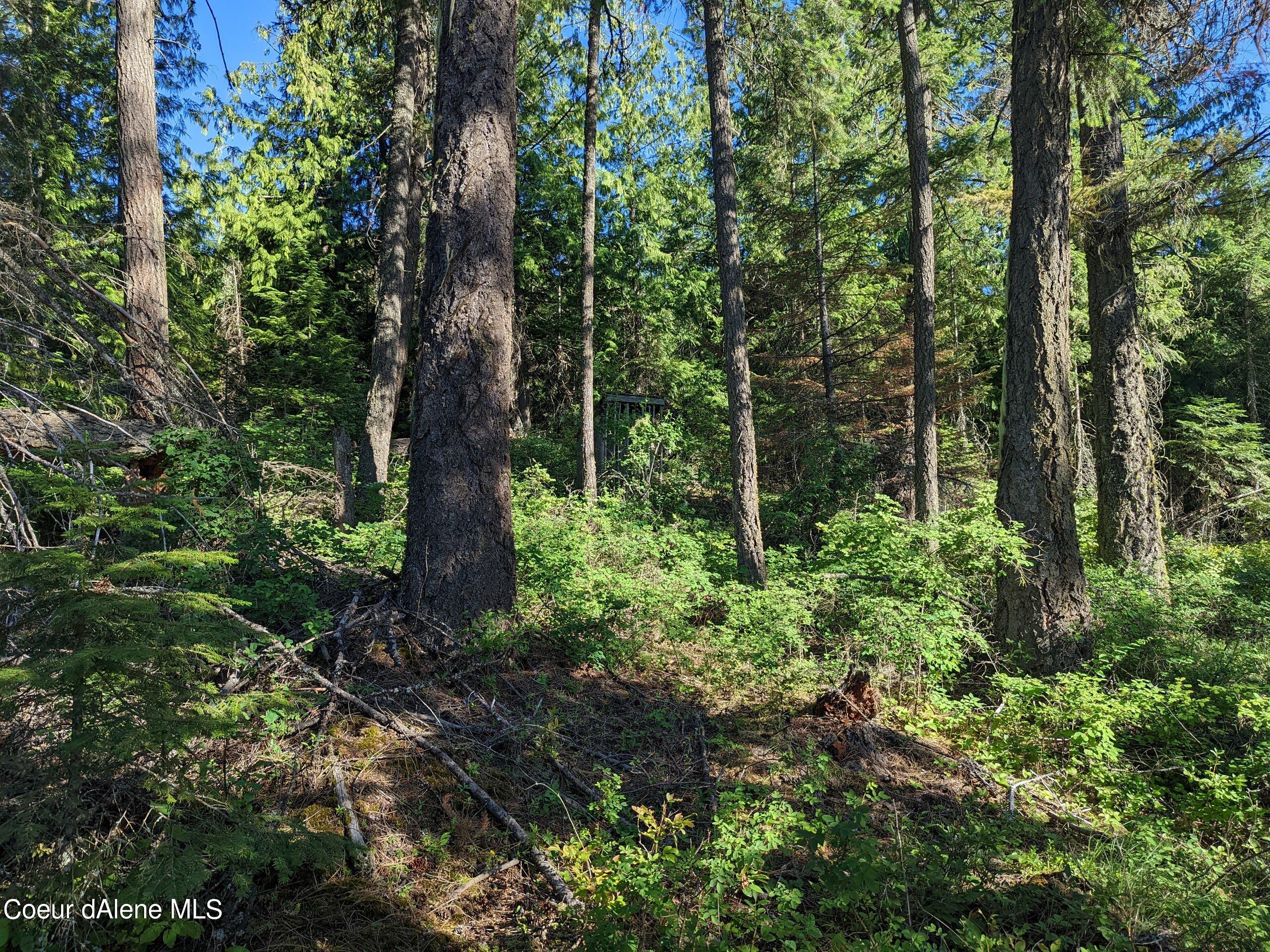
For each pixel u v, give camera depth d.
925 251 11.73
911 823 4.36
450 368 5.83
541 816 4.03
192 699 2.81
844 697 5.67
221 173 18.86
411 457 5.98
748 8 11.74
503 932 3.25
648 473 15.63
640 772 4.58
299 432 12.01
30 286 5.65
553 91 21.12
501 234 6.00
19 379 5.87
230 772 3.66
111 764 2.66
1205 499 19.28
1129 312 10.41
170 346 6.92
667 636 6.81
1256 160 8.41
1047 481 7.05
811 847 3.44
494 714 4.83
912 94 11.85
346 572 6.51
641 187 22.48
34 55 12.61
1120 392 10.44
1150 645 7.28
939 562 7.64
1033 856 4.04
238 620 3.55
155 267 8.98
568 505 10.95
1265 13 7.70
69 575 2.71
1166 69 8.95
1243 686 5.99
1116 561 10.35
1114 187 9.71
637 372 23.19
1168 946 3.22
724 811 3.89
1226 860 4.22
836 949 3.03
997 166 13.82
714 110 10.11
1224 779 4.83
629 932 3.13
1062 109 7.13
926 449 11.58
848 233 16.42
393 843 3.65
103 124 16.47
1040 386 7.10
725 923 3.29
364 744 4.23
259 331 18.23
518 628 5.64
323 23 14.50
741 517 9.53
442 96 5.99
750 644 6.42
